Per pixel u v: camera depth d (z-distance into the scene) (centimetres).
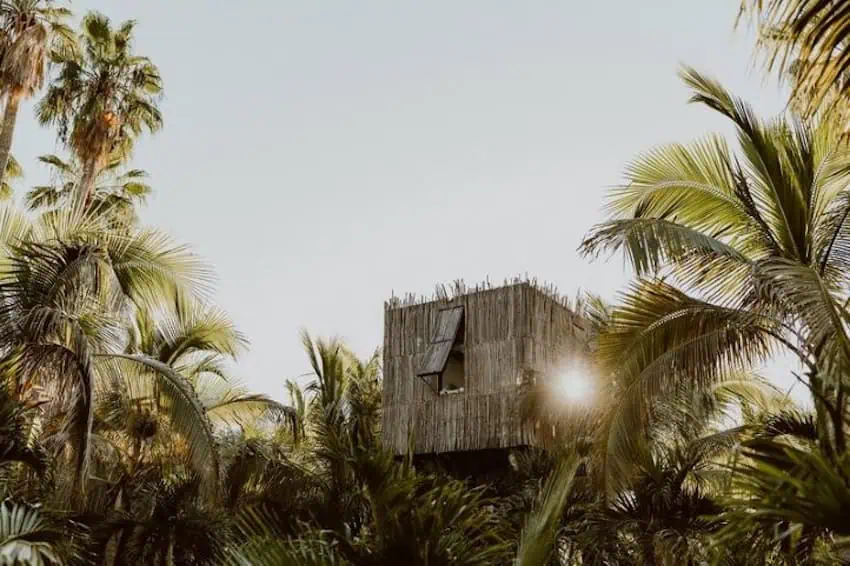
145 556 1431
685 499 1204
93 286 1216
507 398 2206
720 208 1063
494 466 2262
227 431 1966
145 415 1678
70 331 1157
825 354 714
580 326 2336
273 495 1788
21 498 951
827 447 512
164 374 1326
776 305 861
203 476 1323
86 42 2312
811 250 1006
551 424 1516
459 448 2234
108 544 1405
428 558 566
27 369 1136
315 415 2247
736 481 475
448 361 2503
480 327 2319
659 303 977
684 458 1271
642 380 978
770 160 1012
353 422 2197
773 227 1036
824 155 1003
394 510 576
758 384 1653
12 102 1775
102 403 1642
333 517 662
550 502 571
